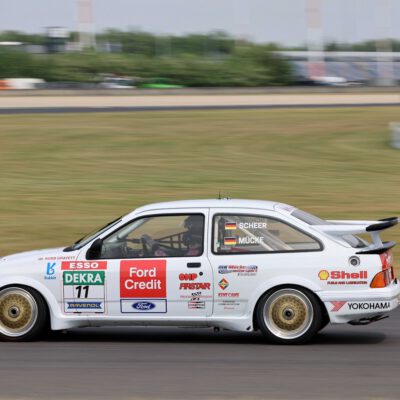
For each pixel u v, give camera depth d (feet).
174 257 74.69
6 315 76.28
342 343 74.54
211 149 303.07
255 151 297.94
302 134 341.00
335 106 459.73
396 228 159.43
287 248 73.82
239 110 427.33
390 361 66.49
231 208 75.56
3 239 152.25
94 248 75.61
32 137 328.49
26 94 552.82
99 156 286.05
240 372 62.75
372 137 329.93
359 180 230.07
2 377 61.77
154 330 83.61
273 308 73.51
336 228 74.02
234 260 73.72
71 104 487.20
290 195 201.77
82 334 81.05
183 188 214.69
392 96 554.87
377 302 72.08
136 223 76.18
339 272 72.54
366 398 54.54
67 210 182.19
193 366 65.21
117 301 74.79
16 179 235.81
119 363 66.54
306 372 62.54
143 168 258.16
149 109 443.32
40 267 75.87
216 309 73.87
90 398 55.01
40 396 55.72
